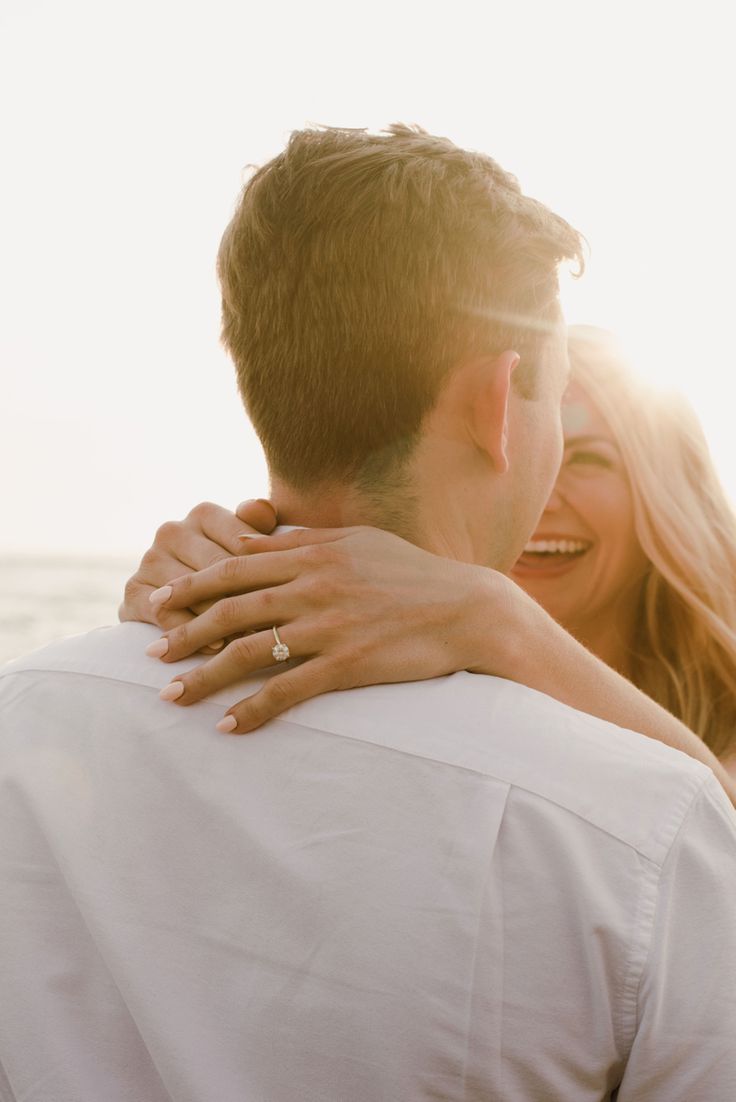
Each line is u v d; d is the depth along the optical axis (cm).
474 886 86
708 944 85
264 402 104
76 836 96
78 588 3838
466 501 104
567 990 84
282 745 94
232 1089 87
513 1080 85
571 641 114
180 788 95
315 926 87
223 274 107
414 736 92
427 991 84
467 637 103
